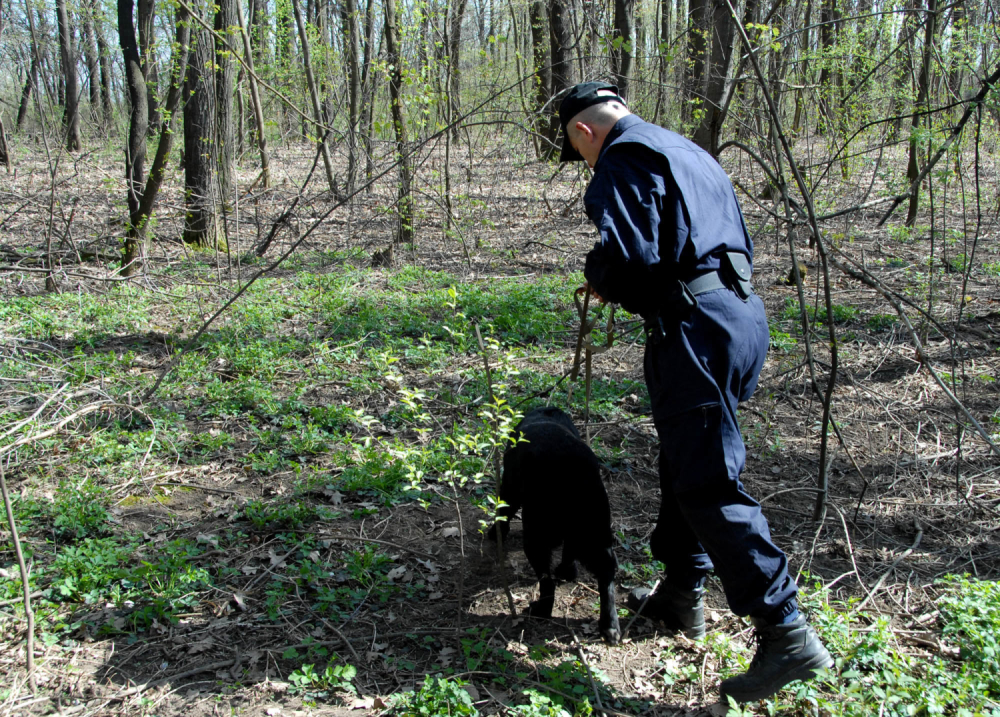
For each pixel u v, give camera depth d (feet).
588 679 9.88
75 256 33.81
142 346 23.18
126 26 31.40
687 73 33.60
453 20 37.11
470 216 39.63
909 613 11.22
